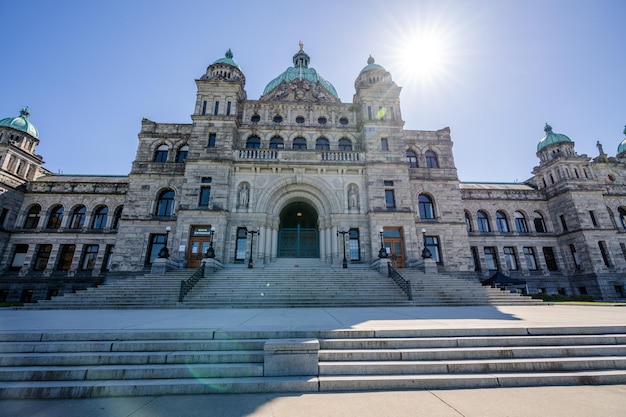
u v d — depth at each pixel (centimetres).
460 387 538
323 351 617
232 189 2620
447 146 3212
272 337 677
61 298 1498
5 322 877
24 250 3200
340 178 2709
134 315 1088
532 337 684
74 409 455
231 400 485
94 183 3394
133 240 2688
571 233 3366
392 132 2891
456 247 2858
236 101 2934
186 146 3044
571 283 3350
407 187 2697
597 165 3909
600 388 527
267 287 1697
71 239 3188
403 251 2531
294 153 2767
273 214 2641
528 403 464
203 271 1859
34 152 3622
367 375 566
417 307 1407
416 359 614
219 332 678
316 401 479
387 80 3106
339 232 2534
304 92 3294
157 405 467
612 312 1159
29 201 3303
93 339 672
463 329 701
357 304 1492
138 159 2945
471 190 3631
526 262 3441
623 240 3381
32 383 534
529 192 3706
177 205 2808
